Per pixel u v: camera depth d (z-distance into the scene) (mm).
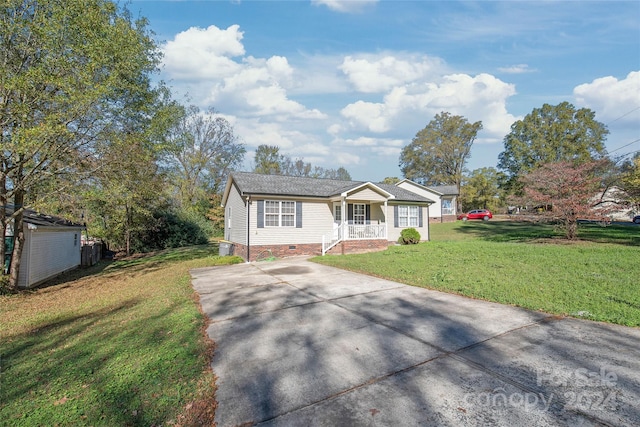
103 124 10375
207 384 3381
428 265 10359
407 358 3863
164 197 22078
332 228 16484
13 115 8633
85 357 4207
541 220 15992
